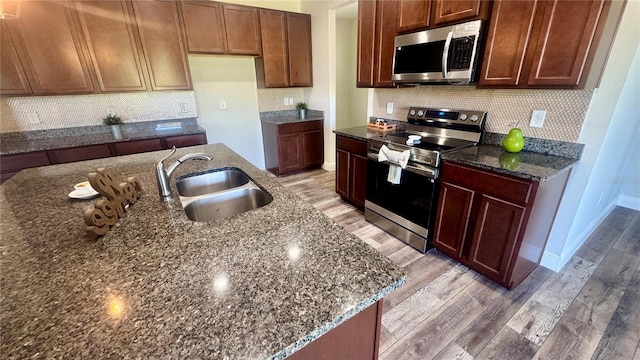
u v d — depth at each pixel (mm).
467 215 1806
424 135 2447
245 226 977
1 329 574
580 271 1927
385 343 1443
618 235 2344
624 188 2832
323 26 3729
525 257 1707
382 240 2402
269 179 1507
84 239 926
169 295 654
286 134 3924
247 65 3938
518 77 1632
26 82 2508
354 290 666
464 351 1394
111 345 532
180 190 1560
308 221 1009
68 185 1491
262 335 549
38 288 695
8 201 1277
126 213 1102
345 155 2873
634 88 1683
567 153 1729
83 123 3010
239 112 4066
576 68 1410
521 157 1756
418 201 2135
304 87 4359
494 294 1750
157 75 3059
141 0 2807
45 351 523
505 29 1628
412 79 2164
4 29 2350
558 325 1517
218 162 1869
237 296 646
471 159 1723
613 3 1293
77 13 2568
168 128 3416
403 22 2189
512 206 1552
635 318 1545
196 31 3162
